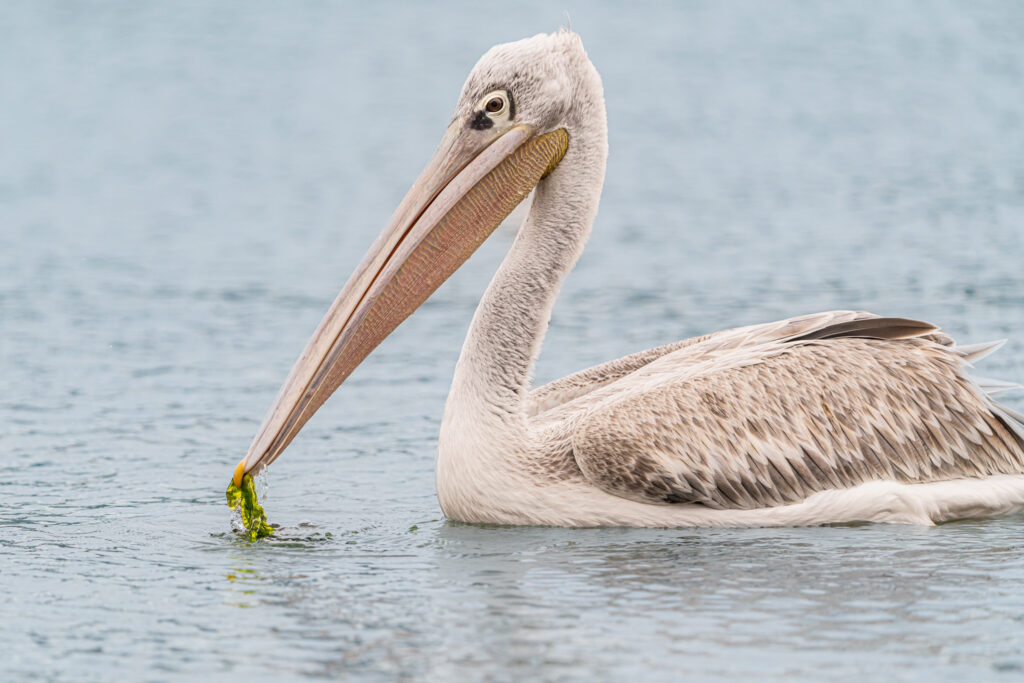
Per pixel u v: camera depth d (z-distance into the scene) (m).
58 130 44.16
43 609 9.93
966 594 10.02
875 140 40.94
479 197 12.51
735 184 34.84
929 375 12.80
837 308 21.53
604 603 9.90
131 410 17.09
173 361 19.66
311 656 8.90
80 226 30.44
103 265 26.42
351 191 35.31
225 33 66.19
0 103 48.59
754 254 26.61
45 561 11.21
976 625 9.34
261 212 32.56
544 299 12.55
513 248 12.75
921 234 27.92
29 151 40.53
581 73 12.73
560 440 12.35
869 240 27.48
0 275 25.33
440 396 18.05
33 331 21.25
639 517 12.15
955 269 24.28
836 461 12.32
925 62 55.78
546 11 72.25
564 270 12.68
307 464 14.92
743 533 11.94
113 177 36.91
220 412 17.05
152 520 12.61
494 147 12.52
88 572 10.88
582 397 13.35
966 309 20.94
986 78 51.91
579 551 11.33
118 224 30.81
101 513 12.87
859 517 12.29
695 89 51.09
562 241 12.68
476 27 67.88
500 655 8.86
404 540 11.83
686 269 25.44
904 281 23.41
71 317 22.19
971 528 12.16
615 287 24.09
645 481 11.98
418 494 13.66
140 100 49.88
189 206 33.16
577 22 68.19
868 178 35.09
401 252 12.20
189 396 17.83
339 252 28.05
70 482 14.02
